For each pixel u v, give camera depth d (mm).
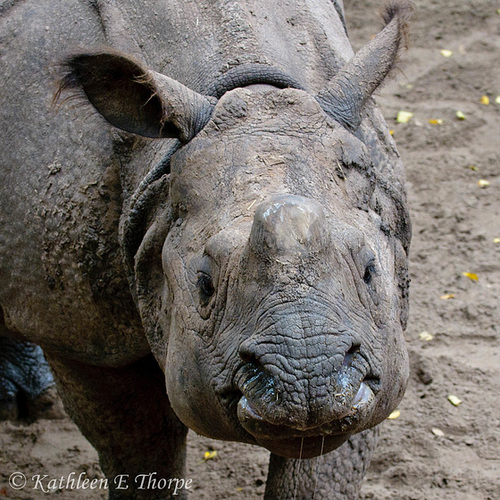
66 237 10219
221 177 8070
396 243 9289
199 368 7914
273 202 7109
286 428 7340
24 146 10703
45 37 11016
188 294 8031
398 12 9211
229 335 7516
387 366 7836
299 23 10156
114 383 11102
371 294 7754
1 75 11180
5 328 12312
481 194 19203
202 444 14391
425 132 20922
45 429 15148
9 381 15383
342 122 8766
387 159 10047
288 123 8305
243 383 7340
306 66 9781
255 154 8078
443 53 23188
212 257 7621
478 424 14164
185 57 9586
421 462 13617
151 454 11727
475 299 16625
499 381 14836
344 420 7332
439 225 18453
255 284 7133
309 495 9969
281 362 6895
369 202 8445
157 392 11406
